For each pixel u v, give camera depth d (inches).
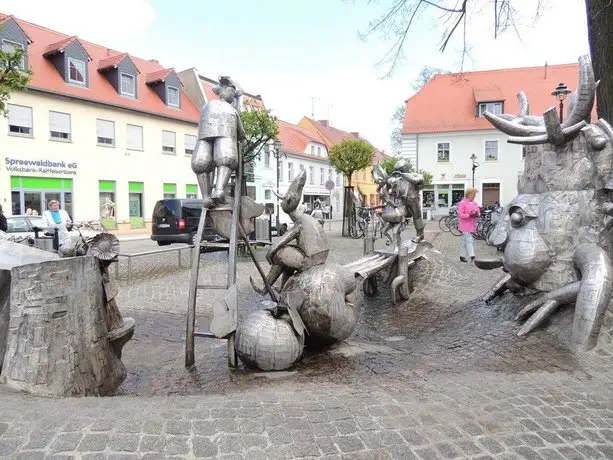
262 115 635.5
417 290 298.7
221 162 177.9
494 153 1524.4
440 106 1593.3
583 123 199.9
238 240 189.9
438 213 1563.7
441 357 181.3
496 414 116.1
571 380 145.5
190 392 155.4
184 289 361.7
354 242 741.9
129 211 1170.6
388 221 299.7
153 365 190.2
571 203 205.3
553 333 186.7
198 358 196.7
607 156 202.8
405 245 299.4
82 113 1055.0
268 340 163.5
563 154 209.3
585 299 175.0
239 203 186.1
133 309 299.3
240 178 185.8
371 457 95.0
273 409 113.3
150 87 1283.2
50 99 992.2
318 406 116.3
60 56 1036.5
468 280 314.2
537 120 222.5
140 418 104.8
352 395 126.3
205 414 108.9
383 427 106.6
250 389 147.6
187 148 1322.6
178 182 1296.8
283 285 192.9
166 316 282.8
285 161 1759.4
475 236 770.8
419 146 1574.8
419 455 96.7
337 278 183.9
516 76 1589.6
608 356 163.8
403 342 211.5
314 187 1979.6
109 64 1146.0
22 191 945.5
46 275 128.6
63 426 99.4
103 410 108.7
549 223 206.5
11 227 605.6
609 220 199.5
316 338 186.2
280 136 1863.9
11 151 927.0
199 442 96.6
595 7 300.0
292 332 168.6
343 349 193.0
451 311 252.8
